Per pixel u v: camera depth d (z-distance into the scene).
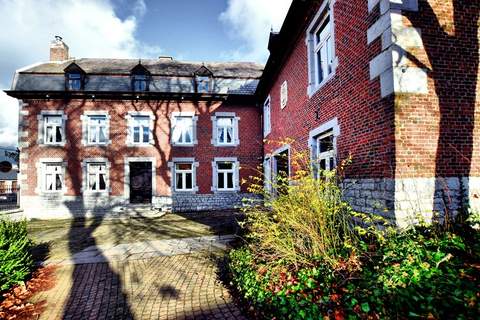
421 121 4.09
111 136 13.95
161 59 17.98
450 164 4.13
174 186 14.23
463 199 4.09
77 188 13.48
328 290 2.94
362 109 4.89
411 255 3.03
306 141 7.68
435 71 4.21
